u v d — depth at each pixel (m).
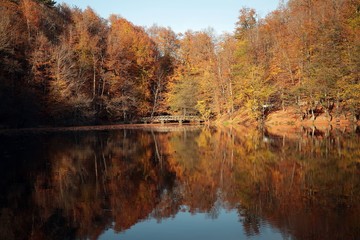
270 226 9.68
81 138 36.53
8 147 28.52
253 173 16.73
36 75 50.97
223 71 59.44
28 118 47.84
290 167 17.64
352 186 13.48
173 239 9.11
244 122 52.91
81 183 15.71
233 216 10.71
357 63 35.78
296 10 52.56
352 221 9.72
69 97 54.31
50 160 21.97
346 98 38.91
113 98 63.72
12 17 50.12
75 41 61.56
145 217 10.94
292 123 44.25
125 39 70.12
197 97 61.81
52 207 12.15
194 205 12.08
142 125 61.22
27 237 9.52
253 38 58.34
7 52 46.09
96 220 10.77
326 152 21.72
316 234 8.91
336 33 40.62
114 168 19.23
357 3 41.69
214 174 16.98
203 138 34.88
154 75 73.56
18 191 14.31
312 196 12.32
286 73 47.69
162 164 20.28
